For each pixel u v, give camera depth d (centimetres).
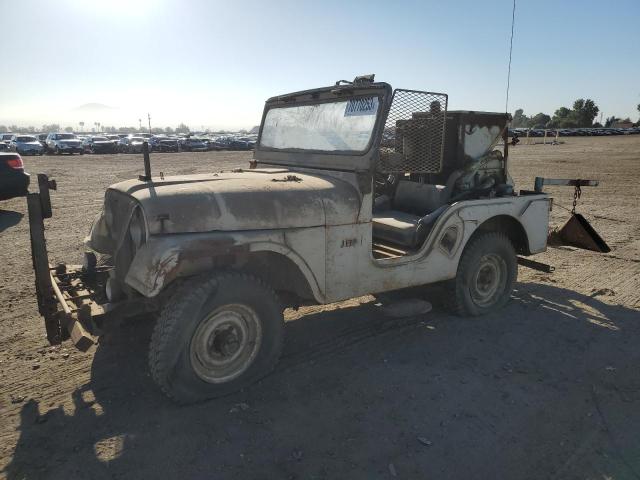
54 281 405
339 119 431
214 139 5241
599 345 439
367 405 344
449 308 493
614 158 2825
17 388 367
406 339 450
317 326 476
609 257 732
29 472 279
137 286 310
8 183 1041
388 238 462
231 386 351
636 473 279
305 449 298
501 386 370
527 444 304
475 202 467
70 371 391
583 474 278
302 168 458
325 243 374
